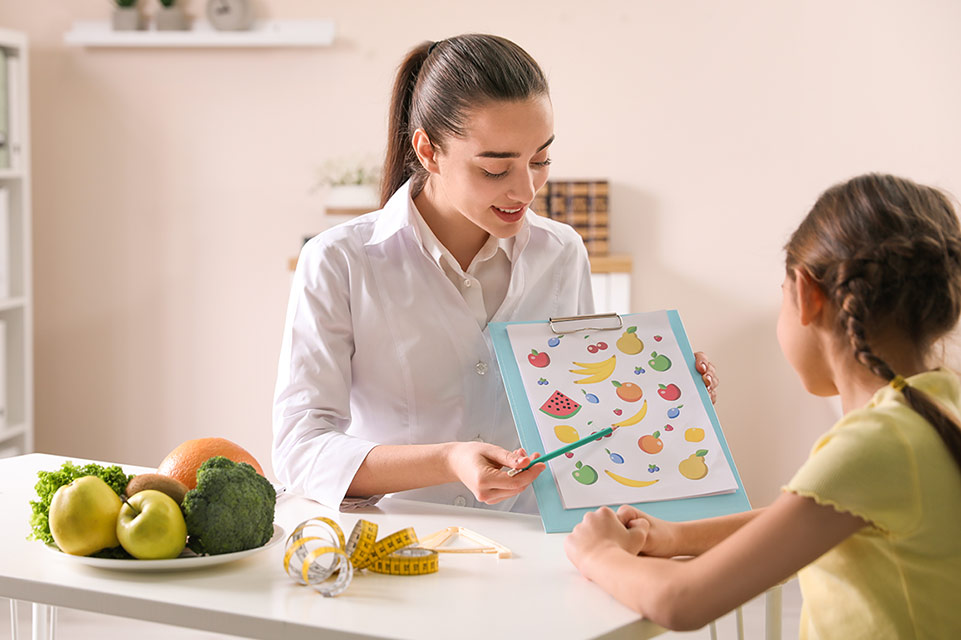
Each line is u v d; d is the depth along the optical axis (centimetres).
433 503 148
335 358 146
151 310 335
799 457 320
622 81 316
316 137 325
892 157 311
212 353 334
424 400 150
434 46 145
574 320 145
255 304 332
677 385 140
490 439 154
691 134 316
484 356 151
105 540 107
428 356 149
